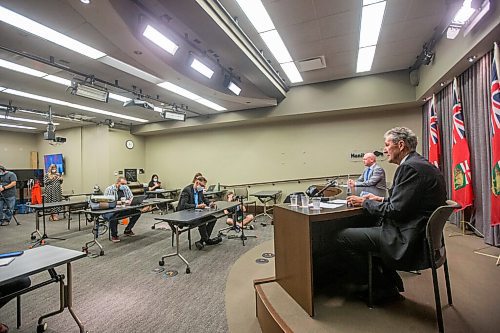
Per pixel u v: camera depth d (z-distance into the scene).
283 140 7.38
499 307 1.75
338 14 3.45
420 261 1.54
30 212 8.17
